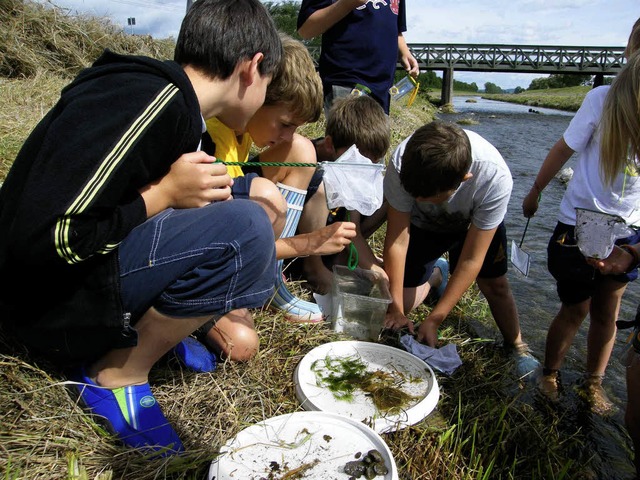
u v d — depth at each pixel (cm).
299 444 158
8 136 314
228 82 157
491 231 235
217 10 154
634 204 226
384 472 148
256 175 210
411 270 268
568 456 196
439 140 202
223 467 147
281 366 203
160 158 134
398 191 237
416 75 395
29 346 162
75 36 624
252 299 152
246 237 143
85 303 136
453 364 216
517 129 1359
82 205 119
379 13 327
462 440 184
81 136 121
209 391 176
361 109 254
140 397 154
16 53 529
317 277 266
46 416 148
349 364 206
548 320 299
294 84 197
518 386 234
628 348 198
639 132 199
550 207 528
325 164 191
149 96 129
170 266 139
